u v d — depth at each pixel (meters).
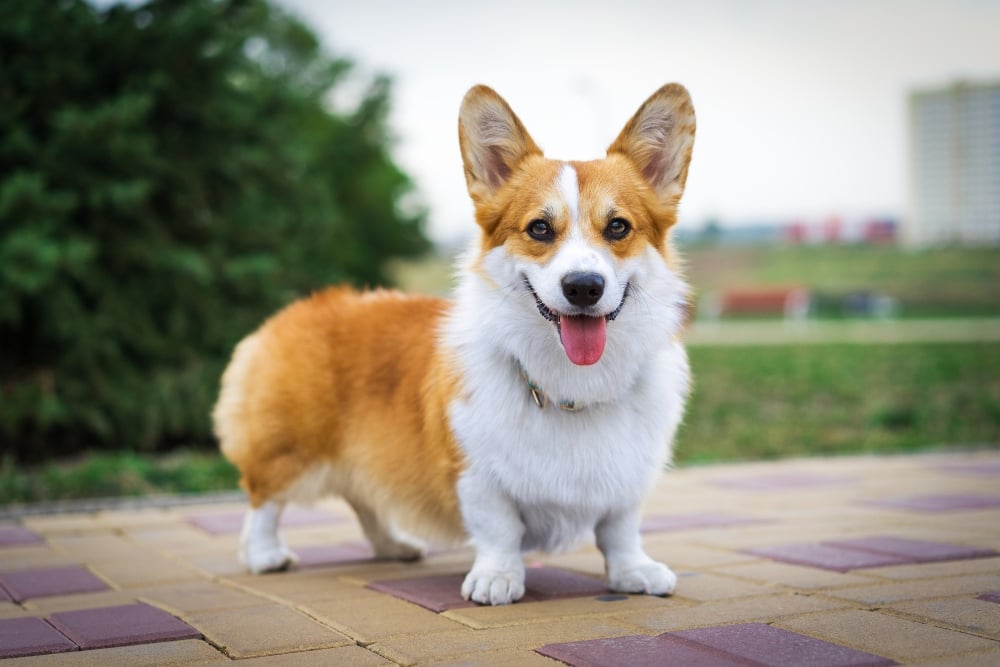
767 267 20.75
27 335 3.05
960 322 11.80
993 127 25.97
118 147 2.95
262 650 1.16
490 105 1.43
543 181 1.38
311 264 3.95
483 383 1.36
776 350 7.05
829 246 23.00
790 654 1.11
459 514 1.42
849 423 3.48
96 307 3.07
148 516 2.00
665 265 1.40
